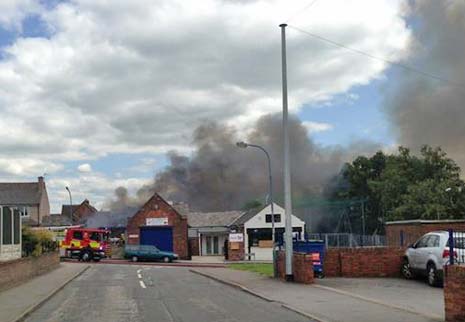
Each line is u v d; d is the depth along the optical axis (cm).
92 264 4753
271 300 1719
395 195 6956
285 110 2292
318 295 1797
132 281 2730
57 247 3975
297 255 2248
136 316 1462
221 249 7156
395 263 2494
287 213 2278
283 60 2308
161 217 6600
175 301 1811
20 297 1944
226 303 1720
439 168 6762
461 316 1180
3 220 2348
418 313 1363
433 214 5816
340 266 2502
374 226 7681
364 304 1555
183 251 6512
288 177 2283
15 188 8325
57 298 1994
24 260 2616
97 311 1593
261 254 6084
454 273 1206
